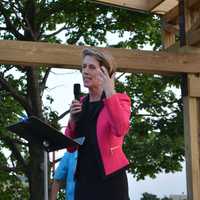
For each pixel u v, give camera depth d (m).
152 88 15.46
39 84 15.34
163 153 14.51
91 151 3.29
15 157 14.97
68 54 7.80
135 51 8.24
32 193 14.14
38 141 3.64
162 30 9.70
